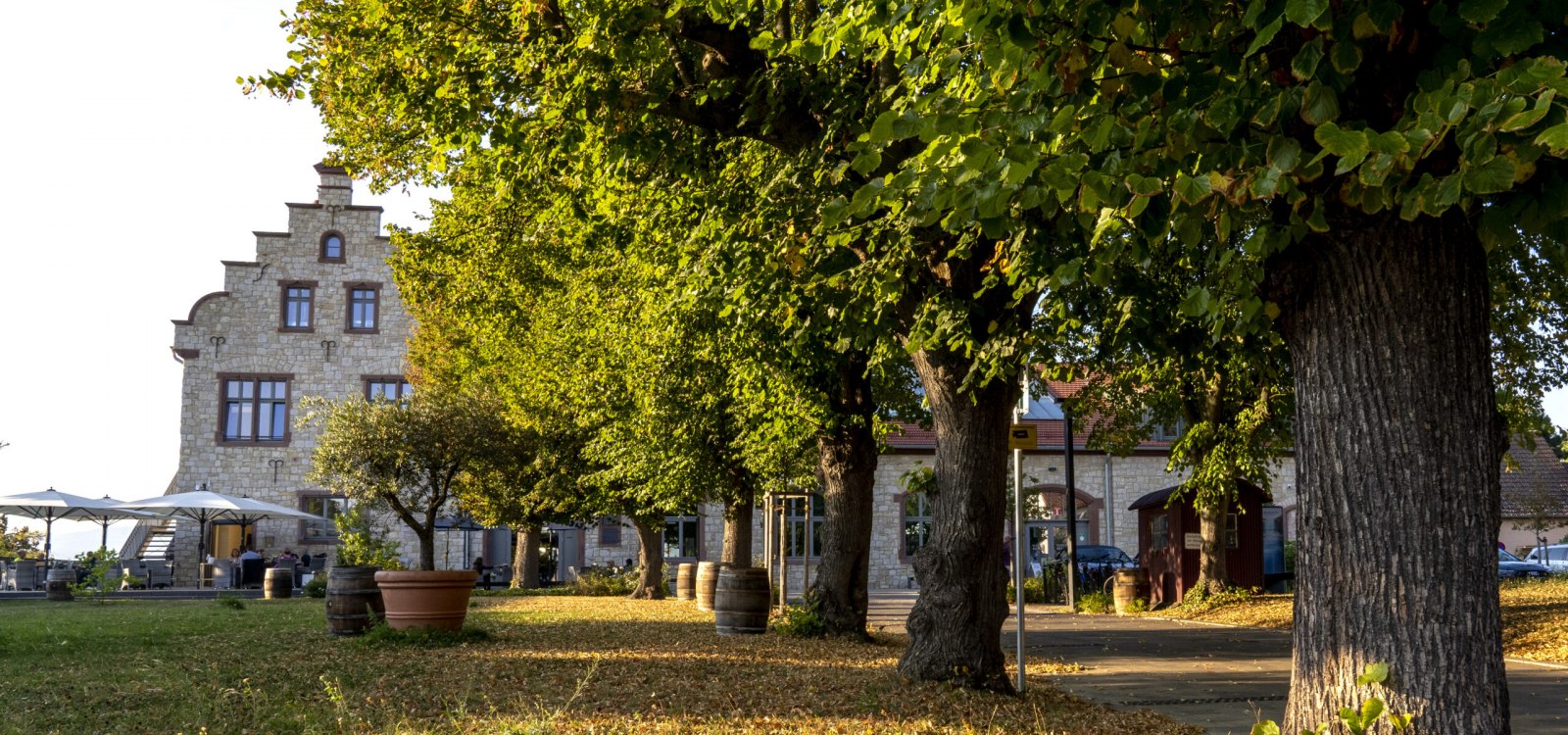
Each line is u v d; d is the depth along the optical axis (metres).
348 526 23.22
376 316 40.25
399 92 10.19
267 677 9.98
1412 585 4.71
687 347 16.73
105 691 9.12
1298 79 4.69
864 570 15.59
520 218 20.47
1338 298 4.94
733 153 11.01
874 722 7.92
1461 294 4.85
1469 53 4.21
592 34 8.45
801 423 15.46
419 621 13.38
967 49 5.51
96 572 26.70
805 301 10.26
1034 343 8.45
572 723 7.68
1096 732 7.94
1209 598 22.98
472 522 36.81
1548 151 3.80
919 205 5.24
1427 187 3.95
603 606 22.88
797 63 9.20
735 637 14.85
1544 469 40.50
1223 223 4.49
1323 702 4.90
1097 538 38.22
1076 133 4.90
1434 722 4.61
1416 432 4.76
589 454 23.67
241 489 38.84
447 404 27.81
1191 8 4.68
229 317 39.50
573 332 21.67
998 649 9.90
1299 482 5.14
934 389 10.01
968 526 9.80
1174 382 16.66
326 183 40.38
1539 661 13.83
